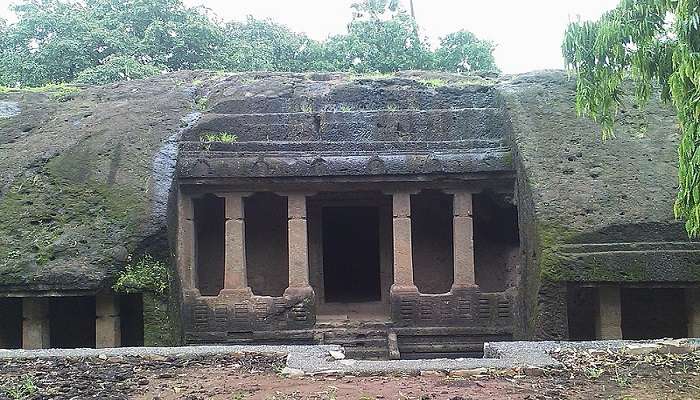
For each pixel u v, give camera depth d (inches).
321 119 595.8
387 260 613.6
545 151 502.6
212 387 249.3
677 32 255.1
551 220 438.6
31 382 255.0
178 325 505.0
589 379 254.8
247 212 598.5
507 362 285.1
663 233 422.6
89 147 539.8
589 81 304.3
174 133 567.8
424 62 1172.5
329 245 893.2
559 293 426.3
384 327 538.3
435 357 524.7
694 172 258.1
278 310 536.4
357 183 547.2
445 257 596.7
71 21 1030.4
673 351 305.1
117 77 940.0
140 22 1117.7
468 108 619.8
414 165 540.4
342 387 245.3
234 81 667.4
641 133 517.0
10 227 478.9
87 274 443.2
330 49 1181.1
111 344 462.0
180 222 540.4
